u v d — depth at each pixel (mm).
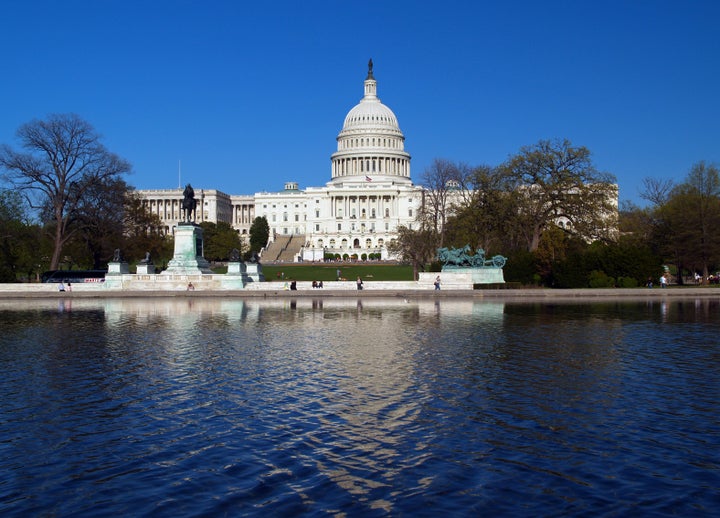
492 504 12906
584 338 33125
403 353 28484
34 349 30031
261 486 13812
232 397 20688
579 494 13344
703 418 18297
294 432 17188
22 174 80750
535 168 78312
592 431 17172
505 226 81438
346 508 12773
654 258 74938
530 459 15203
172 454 15648
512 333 35156
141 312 49812
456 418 18312
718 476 14227
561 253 76375
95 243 89375
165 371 24672
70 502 13117
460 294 66812
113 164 85312
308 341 32344
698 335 34250
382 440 16516
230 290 71312
